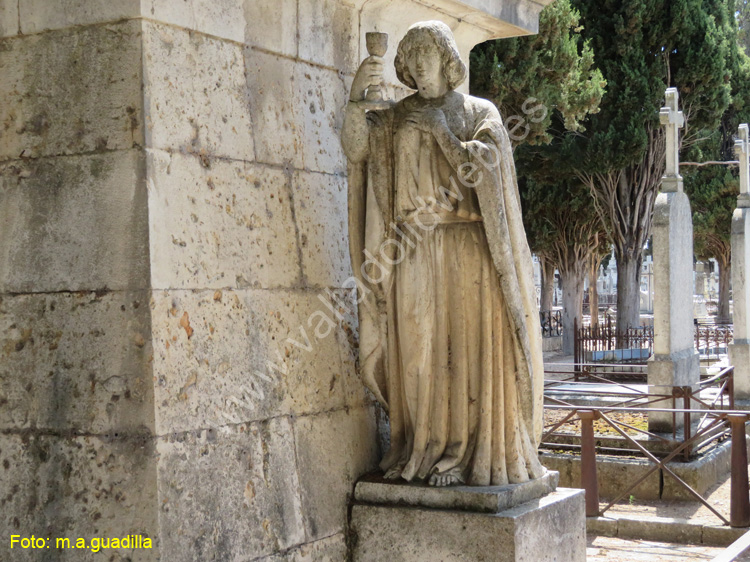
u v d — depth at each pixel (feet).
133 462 11.94
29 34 13.02
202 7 13.35
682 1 65.87
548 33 46.11
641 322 97.04
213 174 13.33
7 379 12.79
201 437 12.57
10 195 13.02
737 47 88.74
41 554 12.30
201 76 13.29
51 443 12.43
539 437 15.25
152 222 12.21
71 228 12.60
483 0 18.54
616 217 71.36
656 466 24.45
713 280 164.96
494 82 44.42
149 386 11.96
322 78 15.98
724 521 23.22
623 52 66.28
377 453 16.11
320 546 14.28
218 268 13.23
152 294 12.09
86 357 12.35
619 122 66.85
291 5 15.23
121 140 12.36
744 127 43.29
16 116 13.06
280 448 13.92
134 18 12.39
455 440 14.64
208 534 12.46
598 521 23.89
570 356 77.41
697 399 29.94
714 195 93.76
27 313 12.79
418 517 14.19
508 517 13.53
